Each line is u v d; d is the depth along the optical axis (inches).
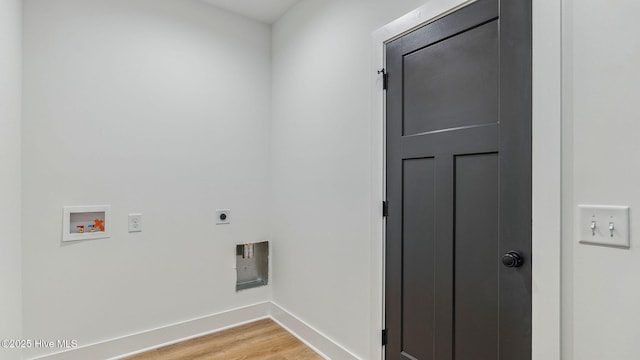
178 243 93.3
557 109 43.2
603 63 39.5
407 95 64.9
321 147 88.0
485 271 52.1
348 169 79.0
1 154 58.9
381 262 69.9
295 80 99.0
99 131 81.7
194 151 96.2
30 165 73.1
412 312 63.8
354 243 77.0
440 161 58.7
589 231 40.4
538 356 45.1
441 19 58.7
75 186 78.5
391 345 67.9
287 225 102.2
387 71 68.9
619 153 38.2
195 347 88.9
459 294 55.9
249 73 107.2
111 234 83.2
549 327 43.9
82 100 79.5
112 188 83.4
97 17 81.7
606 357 39.2
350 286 78.0
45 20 75.1
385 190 69.3
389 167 68.5
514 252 48.1
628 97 37.6
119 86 84.5
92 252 80.7
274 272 108.7
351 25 78.3
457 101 56.3
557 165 43.2
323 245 86.9
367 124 73.7
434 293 59.8
